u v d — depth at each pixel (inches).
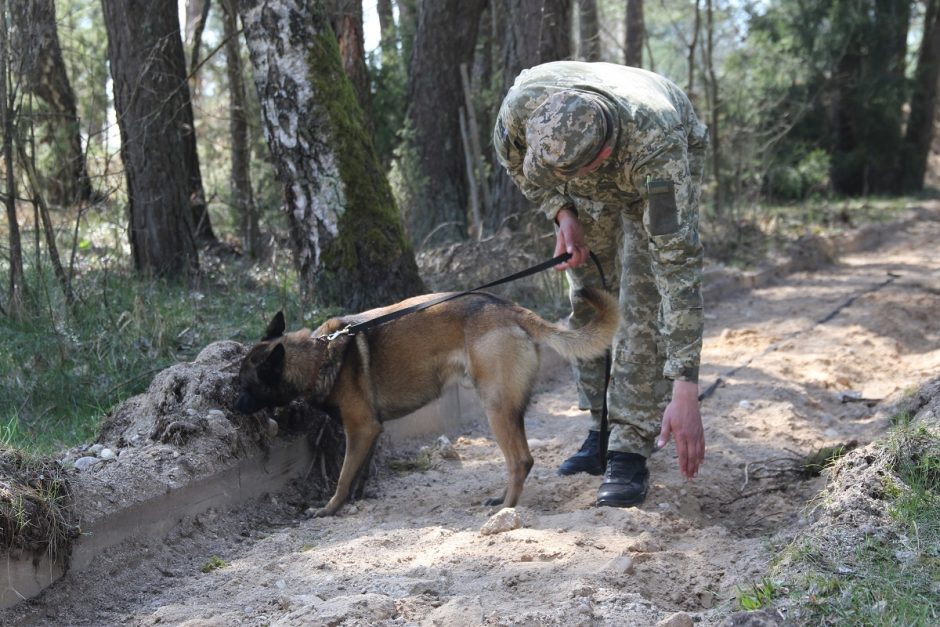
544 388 300.7
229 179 479.5
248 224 421.7
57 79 396.2
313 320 273.6
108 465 174.7
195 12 556.4
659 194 163.6
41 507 147.5
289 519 196.7
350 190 286.4
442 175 489.4
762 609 126.3
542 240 387.9
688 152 187.8
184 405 197.2
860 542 142.5
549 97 161.9
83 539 154.3
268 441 201.3
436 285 345.1
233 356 220.7
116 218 389.1
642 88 171.0
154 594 154.7
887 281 459.2
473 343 189.5
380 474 220.7
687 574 149.6
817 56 733.3
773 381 289.6
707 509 197.0
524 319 190.1
